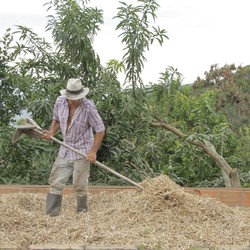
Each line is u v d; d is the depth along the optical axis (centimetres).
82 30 1045
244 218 709
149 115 1102
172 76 1132
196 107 1320
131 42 1034
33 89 1086
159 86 1127
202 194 875
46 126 1069
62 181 737
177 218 678
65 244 602
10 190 875
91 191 876
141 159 1093
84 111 726
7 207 697
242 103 1822
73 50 1057
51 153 1059
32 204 796
